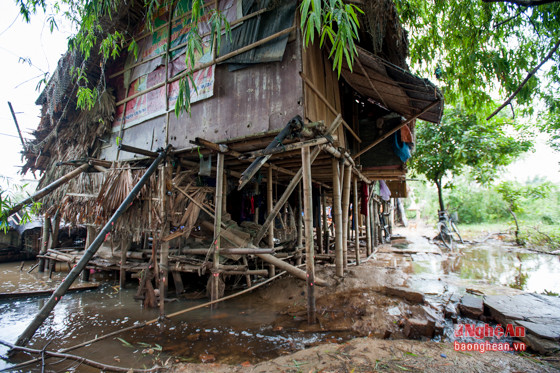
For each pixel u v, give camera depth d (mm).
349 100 8633
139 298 5605
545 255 11109
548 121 12070
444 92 6625
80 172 6641
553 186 18625
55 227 9172
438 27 6883
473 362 3080
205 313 5195
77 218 7098
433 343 3621
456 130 12852
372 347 3439
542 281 7125
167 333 4395
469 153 12680
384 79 5812
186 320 4887
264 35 5453
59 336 4387
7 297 6250
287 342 4039
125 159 7488
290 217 9836
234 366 3232
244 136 5496
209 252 5738
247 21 5738
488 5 5449
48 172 9141
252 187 8797
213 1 6273
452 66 6355
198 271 5891
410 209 32094
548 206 20500
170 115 6742
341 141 6992
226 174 7387
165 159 5922
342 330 4328
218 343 4043
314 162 7133
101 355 3752
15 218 10820
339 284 5973
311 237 4758
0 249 11391
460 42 6172
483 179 14031
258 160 4570
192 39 3342
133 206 6078
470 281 6711
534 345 3639
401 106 7176
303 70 5121
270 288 6289
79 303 5930
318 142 4789
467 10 5660
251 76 5633
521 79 5203
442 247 13328
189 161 6734
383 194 11930
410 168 14812
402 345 3508
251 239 6359
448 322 4598
